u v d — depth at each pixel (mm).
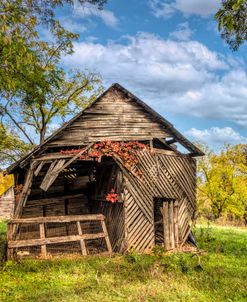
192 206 18484
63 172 19750
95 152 16422
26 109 31359
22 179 18969
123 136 17312
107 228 17969
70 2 11164
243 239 22422
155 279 11727
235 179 39625
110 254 15578
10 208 46031
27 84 14195
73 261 14070
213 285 11359
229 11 5363
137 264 13422
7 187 50188
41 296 9859
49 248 17500
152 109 17812
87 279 11688
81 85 33062
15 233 14516
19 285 11078
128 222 16234
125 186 16406
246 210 41031
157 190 17359
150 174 17281
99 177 18969
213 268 13594
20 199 15617
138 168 17016
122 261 14484
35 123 32938
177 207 17938
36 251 17484
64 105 31703
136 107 17891
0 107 16406
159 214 19734
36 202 18562
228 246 19125
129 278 11789
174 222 17781
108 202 18109
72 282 11547
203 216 44094
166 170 17875
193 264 14117
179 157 18453
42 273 12555
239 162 40781
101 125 17031
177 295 10234
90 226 19375
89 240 18922
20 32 9445
